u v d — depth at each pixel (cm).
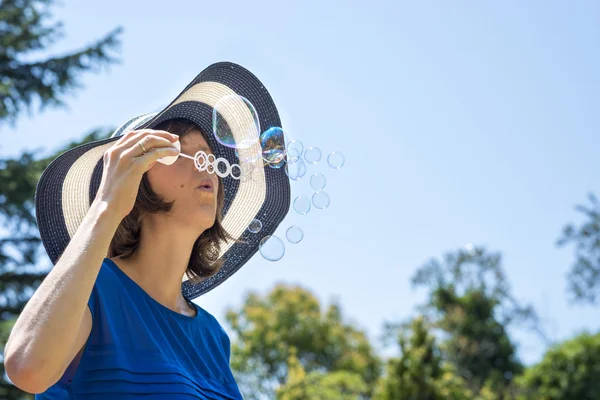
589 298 1858
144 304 174
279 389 1295
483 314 2086
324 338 1844
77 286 144
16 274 888
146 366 161
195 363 178
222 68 211
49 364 139
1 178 862
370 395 1396
